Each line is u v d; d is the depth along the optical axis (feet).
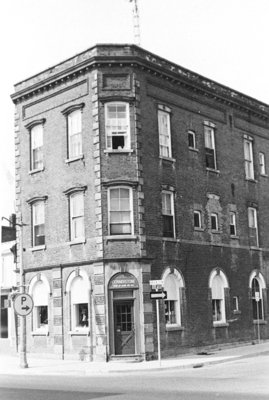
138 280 83.41
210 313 96.07
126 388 52.24
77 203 90.43
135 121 87.71
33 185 98.27
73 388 53.88
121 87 88.33
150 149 89.81
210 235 99.50
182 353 88.22
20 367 77.20
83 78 90.94
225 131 107.96
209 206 100.63
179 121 96.94
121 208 85.81
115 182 85.46
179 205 93.61
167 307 88.99
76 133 92.07
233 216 107.24
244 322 104.01
